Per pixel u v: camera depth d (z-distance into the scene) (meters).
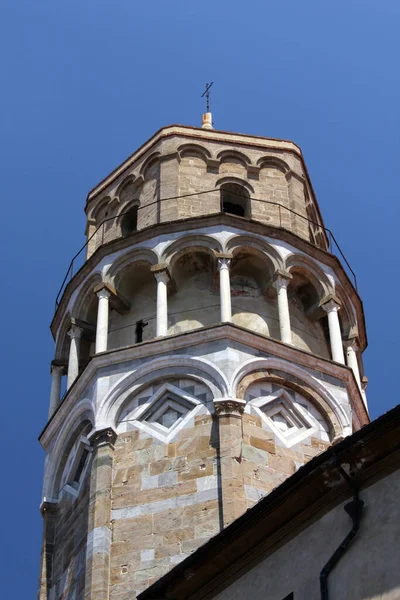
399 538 23.64
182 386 39.94
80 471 40.69
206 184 47.81
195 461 37.81
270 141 50.16
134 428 39.38
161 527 36.53
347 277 46.22
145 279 44.81
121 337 43.62
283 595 25.27
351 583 23.84
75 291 45.38
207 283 44.00
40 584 39.00
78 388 41.69
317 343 44.47
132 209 48.72
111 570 35.97
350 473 25.02
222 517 36.12
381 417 24.33
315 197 51.47
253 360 40.34
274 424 39.41
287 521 26.08
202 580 27.39
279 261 43.94
